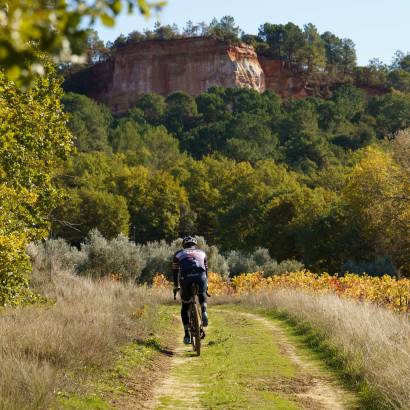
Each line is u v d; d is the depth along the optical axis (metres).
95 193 91.62
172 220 104.94
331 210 75.44
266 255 58.06
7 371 7.80
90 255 40.62
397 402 7.83
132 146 173.00
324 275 31.08
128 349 12.07
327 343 13.41
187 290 12.95
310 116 196.25
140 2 2.19
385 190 61.59
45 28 2.09
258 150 170.12
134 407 8.01
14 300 10.80
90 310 15.37
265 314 23.80
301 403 8.70
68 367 9.27
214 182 127.25
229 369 11.12
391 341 11.02
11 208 10.64
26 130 11.05
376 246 66.00
